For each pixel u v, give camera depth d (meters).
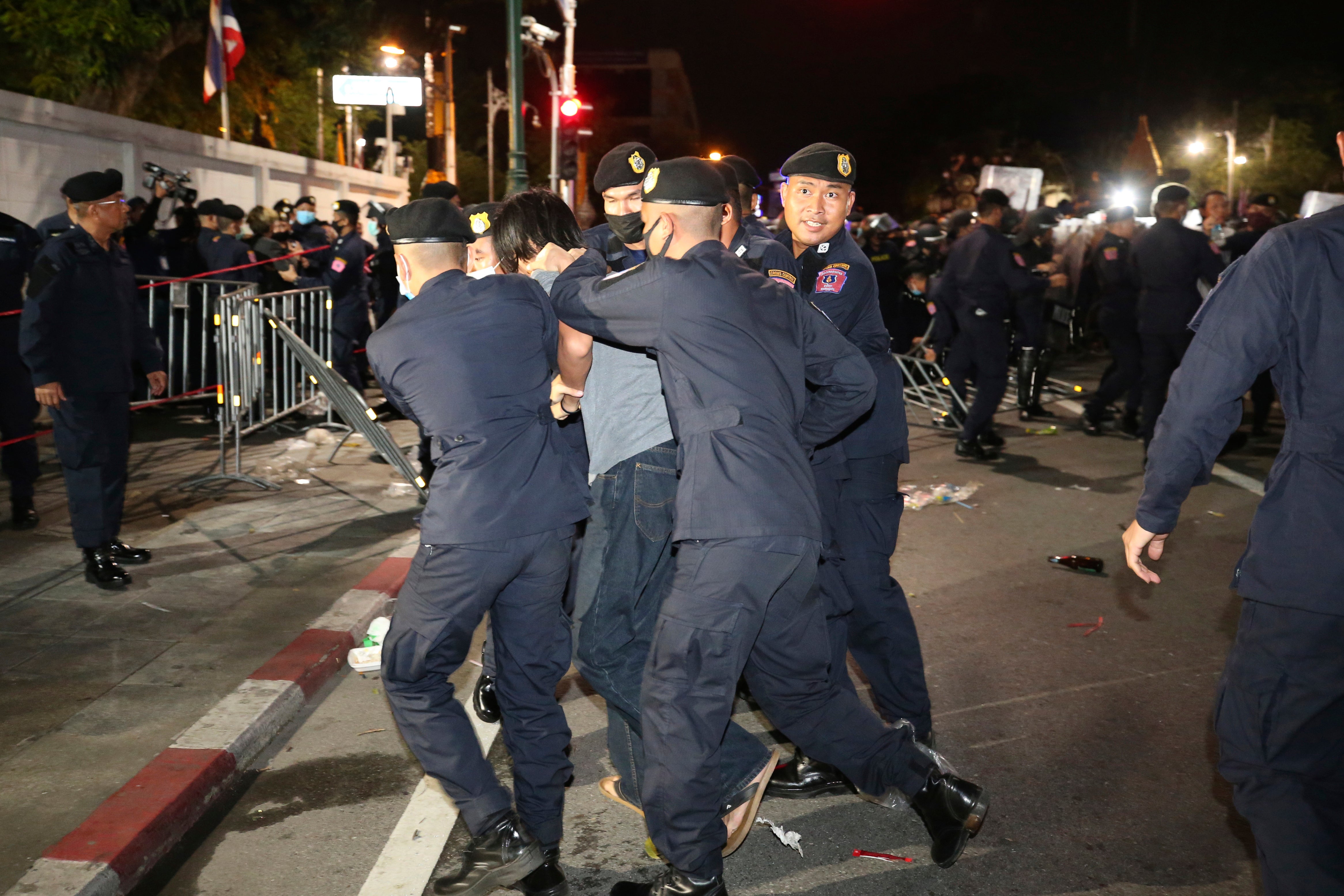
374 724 4.24
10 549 6.10
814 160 3.48
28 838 3.26
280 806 3.64
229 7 14.73
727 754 3.15
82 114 11.45
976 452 9.18
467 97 50.59
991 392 9.01
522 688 3.16
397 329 3.05
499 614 3.15
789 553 2.74
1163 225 8.38
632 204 3.51
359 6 19.72
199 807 3.55
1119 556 6.44
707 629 2.74
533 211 3.47
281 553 6.10
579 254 3.48
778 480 2.74
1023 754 3.97
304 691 4.39
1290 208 56.84
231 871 3.26
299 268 11.04
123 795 3.45
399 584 5.60
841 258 3.57
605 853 3.40
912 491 8.04
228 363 7.73
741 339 2.77
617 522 3.15
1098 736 4.11
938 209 16.05
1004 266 8.68
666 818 2.83
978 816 3.17
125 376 5.49
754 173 4.13
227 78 15.36
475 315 3.03
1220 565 6.23
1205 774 3.81
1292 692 2.35
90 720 4.05
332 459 8.46
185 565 5.88
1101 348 16.45
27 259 6.46
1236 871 3.22
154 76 15.50
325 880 3.21
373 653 4.70
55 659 4.61
